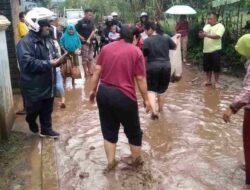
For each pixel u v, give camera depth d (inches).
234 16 343.0
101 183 128.5
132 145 137.4
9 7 243.8
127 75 128.6
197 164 141.7
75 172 136.8
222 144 160.7
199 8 421.7
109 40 297.3
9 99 180.7
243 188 123.9
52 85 162.1
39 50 157.1
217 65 259.9
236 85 268.7
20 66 156.9
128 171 136.5
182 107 215.6
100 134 173.6
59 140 167.3
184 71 332.2
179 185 126.2
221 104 221.1
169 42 193.2
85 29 303.9
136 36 135.1
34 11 158.7
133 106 130.3
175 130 177.8
